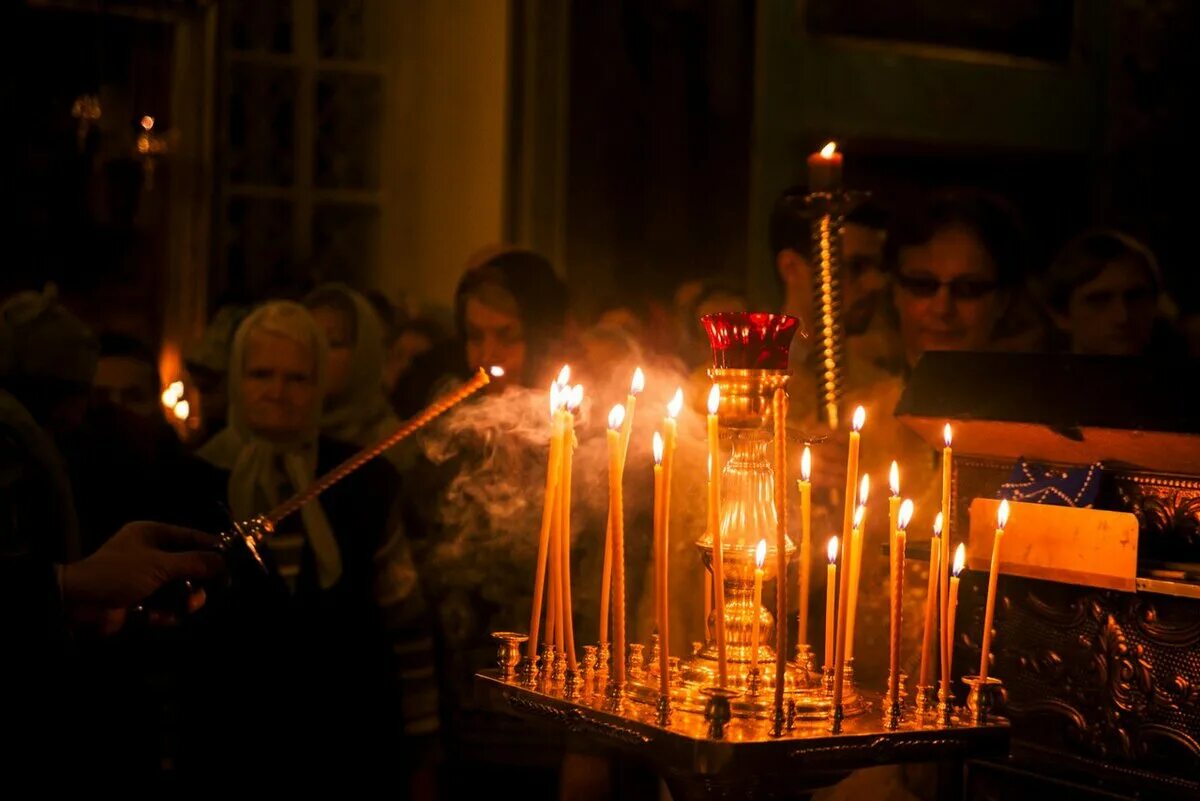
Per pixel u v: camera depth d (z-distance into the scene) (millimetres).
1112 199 5664
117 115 4523
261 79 4945
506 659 1562
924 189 5523
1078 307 3053
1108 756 1688
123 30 4520
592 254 4762
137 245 4543
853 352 3033
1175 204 5645
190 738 2371
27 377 2408
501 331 2818
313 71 4977
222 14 4660
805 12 5137
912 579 2051
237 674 2381
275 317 2557
